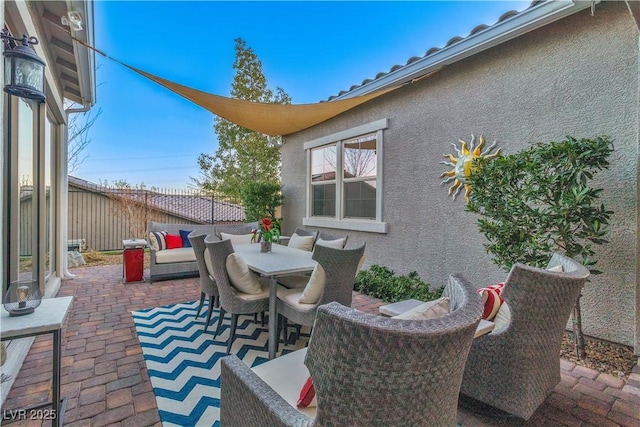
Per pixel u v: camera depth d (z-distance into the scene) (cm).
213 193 1168
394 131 537
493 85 407
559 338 213
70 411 219
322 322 97
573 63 339
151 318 401
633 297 304
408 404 97
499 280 404
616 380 260
